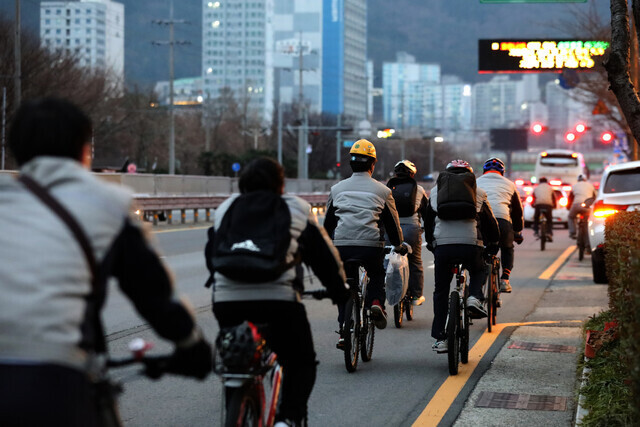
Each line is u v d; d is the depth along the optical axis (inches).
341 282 466.9
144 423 625.9
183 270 1692.9
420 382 762.8
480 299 823.1
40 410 249.0
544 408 661.9
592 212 1508.4
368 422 631.8
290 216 441.7
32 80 4852.4
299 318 449.4
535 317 1145.4
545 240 2283.5
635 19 957.8
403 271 919.0
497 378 770.2
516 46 3206.2
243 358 403.9
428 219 831.7
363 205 799.1
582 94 4205.2
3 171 2127.2
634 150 2305.6
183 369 297.7
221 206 455.8
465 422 624.1
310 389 461.4
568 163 5846.5
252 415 423.2
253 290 436.8
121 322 1053.8
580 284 1518.2
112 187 283.3
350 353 796.6
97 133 6422.2
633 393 427.2
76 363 258.7
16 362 251.0
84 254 265.3
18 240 260.1
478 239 805.2
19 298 254.2
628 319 546.0
